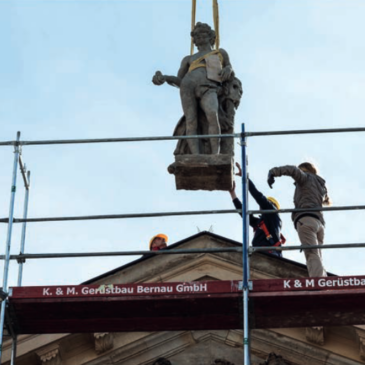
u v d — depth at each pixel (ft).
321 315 77.82
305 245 77.05
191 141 86.74
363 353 84.58
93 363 85.71
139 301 76.18
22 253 82.12
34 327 79.61
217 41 93.50
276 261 86.43
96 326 79.87
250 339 80.53
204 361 85.87
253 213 78.33
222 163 84.23
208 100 87.51
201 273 87.30
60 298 75.92
